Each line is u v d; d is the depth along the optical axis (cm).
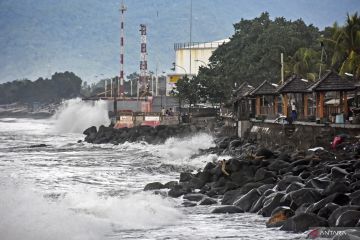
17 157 7419
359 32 8762
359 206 2802
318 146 5600
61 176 5297
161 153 7356
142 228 3022
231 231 2922
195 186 4331
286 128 6456
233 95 10075
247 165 4394
